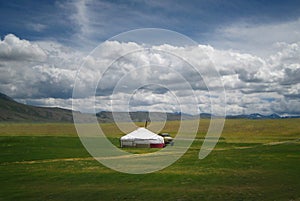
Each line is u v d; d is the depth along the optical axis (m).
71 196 22.62
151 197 22.06
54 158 42.88
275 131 103.69
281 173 30.45
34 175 30.30
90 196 22.62
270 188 24.39
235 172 31.11
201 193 22.98
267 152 46.78
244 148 53.31
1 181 27.81
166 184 26.08
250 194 22.66
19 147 54.81
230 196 22.08
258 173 30.50
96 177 29.12
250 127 115.06
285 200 21.06
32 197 22.52
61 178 28.81
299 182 26.47
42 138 69.38
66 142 63.16
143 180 27.80
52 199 21.91
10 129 134.62
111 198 21.94
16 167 35.25
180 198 21.70
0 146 56.31
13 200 21.80
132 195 22.62
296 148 51.28
